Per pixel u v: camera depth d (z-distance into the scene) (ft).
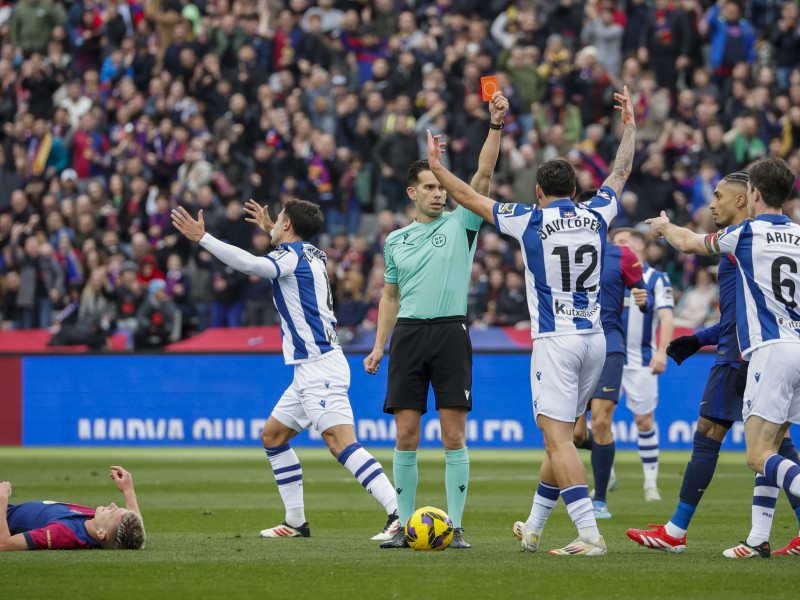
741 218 75.05
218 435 201.57
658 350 115.03
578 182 206.90
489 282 202.59
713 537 85.76
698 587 58.29
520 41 238.68
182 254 217.36
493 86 75.82
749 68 229.04
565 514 104.47
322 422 81.30
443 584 59.31
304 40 253.24
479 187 77.05
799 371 68.54
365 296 207.51
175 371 203.62
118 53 274.57
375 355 82.74
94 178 250.16
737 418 73.05
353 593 56.75
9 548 73.05
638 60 235.81
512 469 159.53
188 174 230.89
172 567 66.08
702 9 255.50
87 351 207.82
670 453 185.98
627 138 75.00
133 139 251.60
